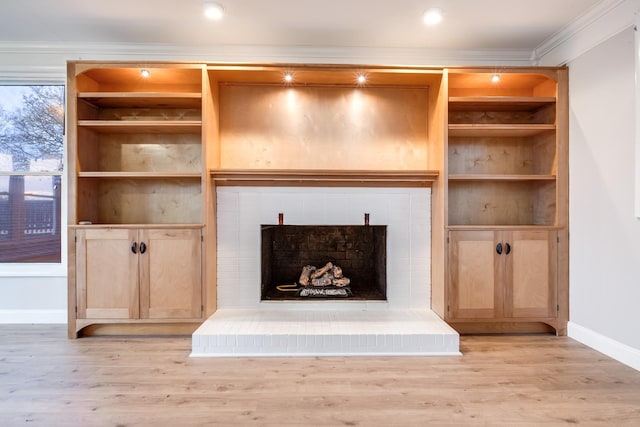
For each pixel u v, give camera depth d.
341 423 1.74
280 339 2.55
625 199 2.40
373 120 3.30
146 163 3.28
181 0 2.50
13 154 3.28
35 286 3.23
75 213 2.87
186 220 3.27
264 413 1.82
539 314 2.91
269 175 2.99
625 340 2.40
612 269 2.50
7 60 3.20
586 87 2.73
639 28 2.24
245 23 2.82
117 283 2.85
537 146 3.25
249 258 3.15
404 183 3.17
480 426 1.71
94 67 2.86
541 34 2.99
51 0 2.49
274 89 3.27
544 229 2.91
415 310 3.13
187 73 2.98
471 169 3.32
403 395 1.99
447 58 3.31
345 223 3.16
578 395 1.99
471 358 2.49
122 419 1.77
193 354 2.54
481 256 2.90
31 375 2.22
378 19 2.76
